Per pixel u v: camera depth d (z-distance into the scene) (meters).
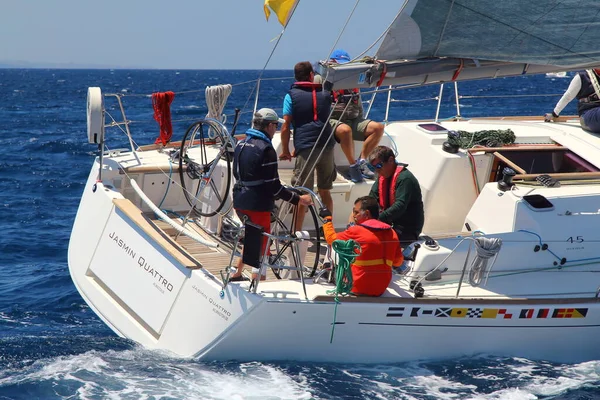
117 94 29.20
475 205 24.39
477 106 130.12
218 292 20.83
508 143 27.14
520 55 20.31
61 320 28.98
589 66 21.11
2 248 40.59
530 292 22.16
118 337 24.86
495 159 26.25
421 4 19.06
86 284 25.05
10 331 27.28
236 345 20.88
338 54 27.45
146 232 22.80
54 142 89.31
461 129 29.12
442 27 19.58
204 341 21.19
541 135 28.09
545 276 22.81
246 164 21.09
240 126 85.94
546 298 21.72
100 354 22.86
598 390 20.80
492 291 22.06
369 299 20.67
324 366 21.27
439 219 26.55
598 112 27.31
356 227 20.75
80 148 85.44
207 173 25.47
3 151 83.50
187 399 19.55
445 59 20.28
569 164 26.62
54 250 40.66
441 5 19.27
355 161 27.19
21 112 163.50
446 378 21.08
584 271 23.05
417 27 19.42
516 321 21.77
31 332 27.14
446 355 21.92
